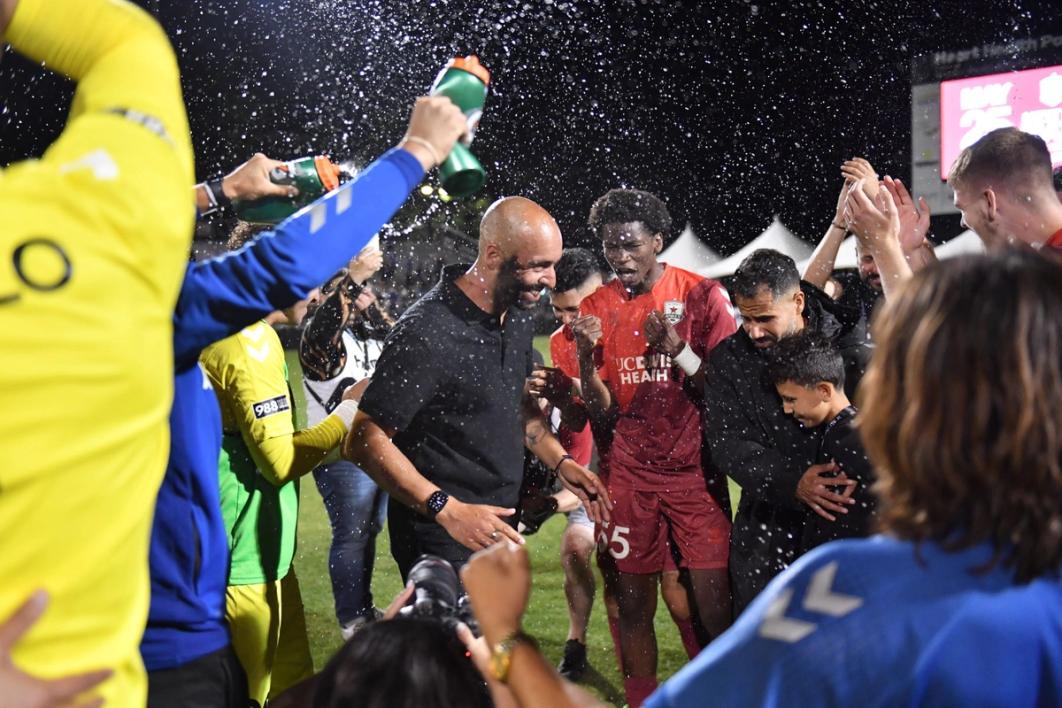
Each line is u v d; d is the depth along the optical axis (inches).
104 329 36.5
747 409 116.3
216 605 81.7
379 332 171.5
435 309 109.2
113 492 38.3
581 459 156.3
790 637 37.4
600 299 148.9
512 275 108.6
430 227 558.3
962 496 37.6
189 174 41.3
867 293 157.3
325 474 160.1
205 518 78.6
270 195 74.1
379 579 192.7
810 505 106.3
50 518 36.6
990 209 110.1
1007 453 37.0
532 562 199.3
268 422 97.6
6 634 36.0
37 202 36.3
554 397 137.3
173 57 44.3
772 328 115.5
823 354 106.7
